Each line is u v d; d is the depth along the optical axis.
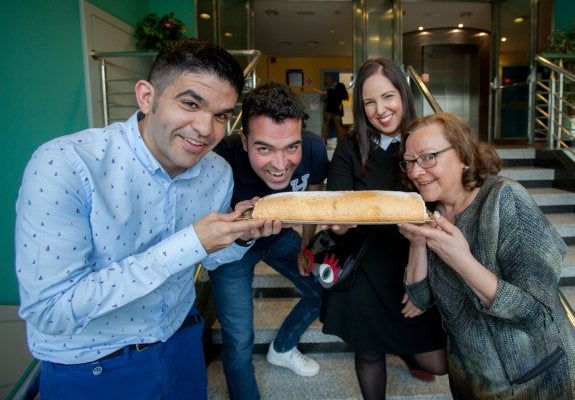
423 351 1.31
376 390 1.42
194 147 0.79
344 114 6.83
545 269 0.89
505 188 0.96
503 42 6.19
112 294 0.72
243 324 1.58
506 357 0.98
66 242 0.72
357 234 1.31
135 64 4.84
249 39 5.93
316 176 1.59
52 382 0.85
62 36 3.71
